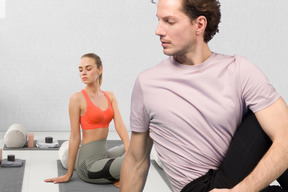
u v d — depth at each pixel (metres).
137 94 1.45
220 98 1.34
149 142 1.58
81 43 7.39
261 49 7.68
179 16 1.31
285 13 7.66
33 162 5.00
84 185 4.12
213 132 1.36
